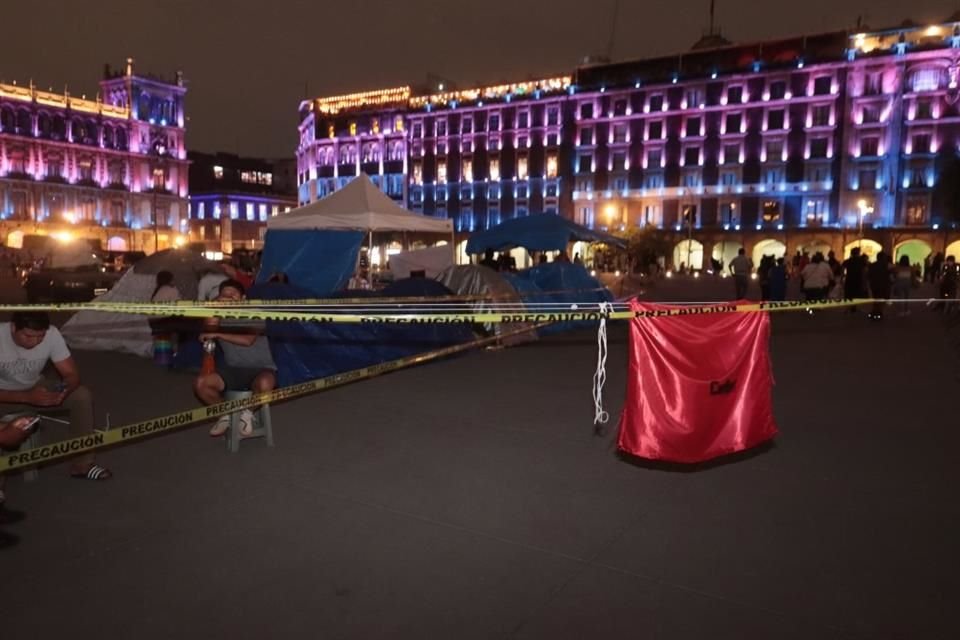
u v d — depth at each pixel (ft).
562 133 217.36
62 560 12.57
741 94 196.85
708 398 16.05
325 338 29.45
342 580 11.94
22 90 219.82
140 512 14.74
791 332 48.62
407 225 44.80
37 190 224.12
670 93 204.64
